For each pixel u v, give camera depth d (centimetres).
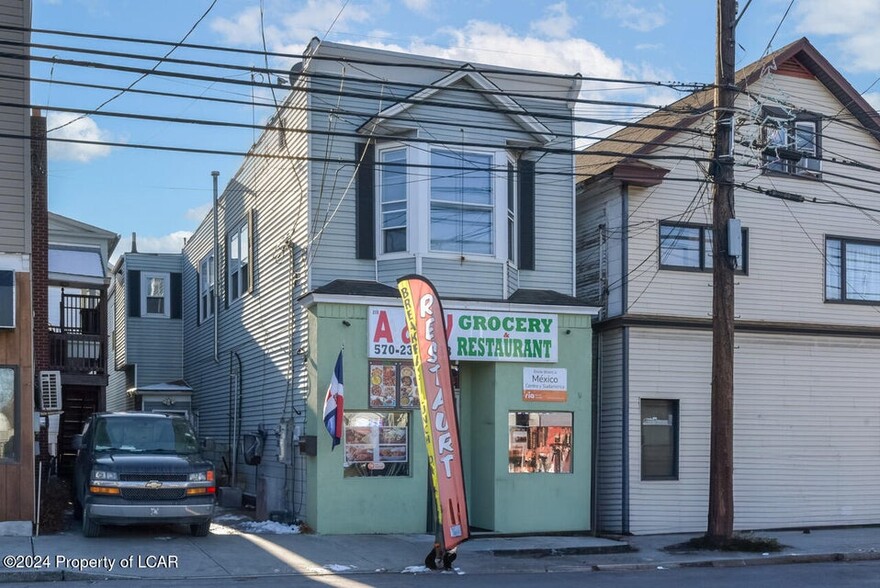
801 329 2239
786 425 2217
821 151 2323
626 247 2120
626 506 2048
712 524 1800
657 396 2111
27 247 1694
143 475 1591
